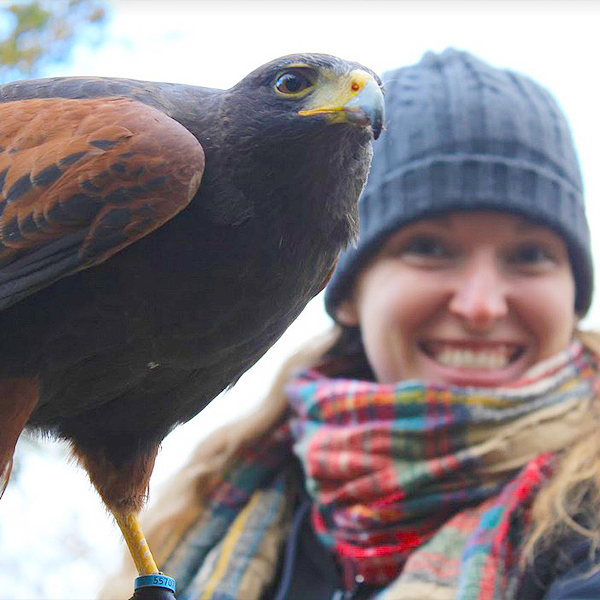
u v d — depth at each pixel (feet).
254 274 2.50
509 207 3.02
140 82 2.60
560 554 2.71
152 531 3.13
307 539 3.07
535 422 2.90
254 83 2.54
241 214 2.48
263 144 2.50
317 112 2.51
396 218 3.06
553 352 3.05
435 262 3.05
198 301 2.48
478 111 3.10
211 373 2.61
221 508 3.14
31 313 2.43
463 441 2.93
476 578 2.66
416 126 3.11
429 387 2.96
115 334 2.46
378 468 2.94
